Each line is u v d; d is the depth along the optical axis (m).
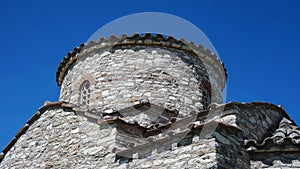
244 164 11.34
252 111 12.84
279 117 13.95
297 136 11.95
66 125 13.60
